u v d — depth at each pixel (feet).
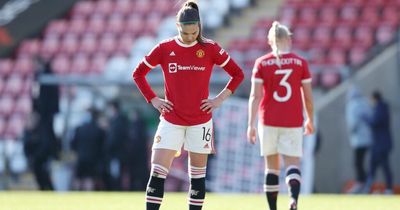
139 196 174.91
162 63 87.15
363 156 207.31
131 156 217.77
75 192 207.72
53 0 308.81
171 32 290.35
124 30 295.07
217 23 283.79
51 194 188.65
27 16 304.71
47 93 230.68
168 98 86.84
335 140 209.77
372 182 207.10
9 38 298.15
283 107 105.50
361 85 216.33
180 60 86.12
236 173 210.79
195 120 86.38
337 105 211.41
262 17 283.38
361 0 278.87
